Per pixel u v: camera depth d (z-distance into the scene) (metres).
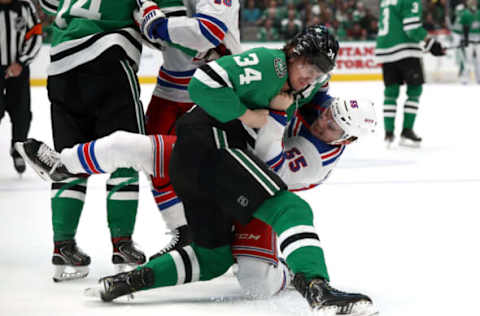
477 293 6.72
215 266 6.54
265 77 6.08
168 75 8.09
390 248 8.66
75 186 7.34
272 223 6.08
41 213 10.95
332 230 9.73
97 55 7.37
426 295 6.66
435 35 41.31
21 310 6.20
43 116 25.84
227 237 6.43
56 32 7.69
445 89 37.22
